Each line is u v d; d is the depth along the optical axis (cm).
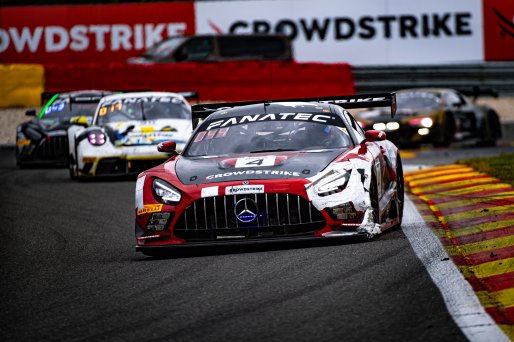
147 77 8562
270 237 2533
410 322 1739
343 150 2775
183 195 2580
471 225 2942
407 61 9531
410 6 9525
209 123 3030
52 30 9350
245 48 9225
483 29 9550
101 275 2392
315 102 3122
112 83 8531
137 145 5012
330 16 9538
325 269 2269
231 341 1656
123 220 3559
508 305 1855
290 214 2538
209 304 1961
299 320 1783
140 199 2653
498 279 2109
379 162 2867
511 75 9550
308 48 9550
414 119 6662
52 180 5316
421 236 2755
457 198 3669
